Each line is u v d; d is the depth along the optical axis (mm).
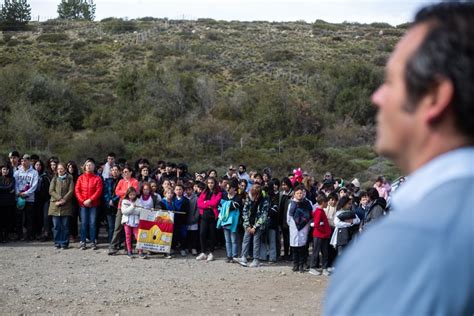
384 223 986
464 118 1032
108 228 13984
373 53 57844
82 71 48406
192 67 50781
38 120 35750
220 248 14375
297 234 11680
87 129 38469
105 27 61000
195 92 41562
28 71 40781
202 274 11305
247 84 47875
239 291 9969
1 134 33906
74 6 78750
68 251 13156
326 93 42812
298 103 37688
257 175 14500
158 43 56875
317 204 11805
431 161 1064
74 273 10969
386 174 28438
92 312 8461
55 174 14266
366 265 939
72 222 14297
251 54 55719
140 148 33406
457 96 1021
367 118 40781
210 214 12844
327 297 992
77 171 14266
